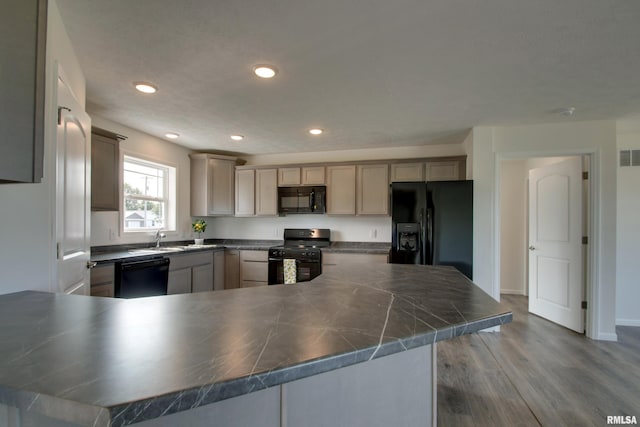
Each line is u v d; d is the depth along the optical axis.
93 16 1.66
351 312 1.05
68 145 1.76
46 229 1.51
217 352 0.71
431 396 1.20
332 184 4.55
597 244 3.32
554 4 1.54
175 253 3.65
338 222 4.83
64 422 0.72
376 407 1.06
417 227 3.60
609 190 3.31
